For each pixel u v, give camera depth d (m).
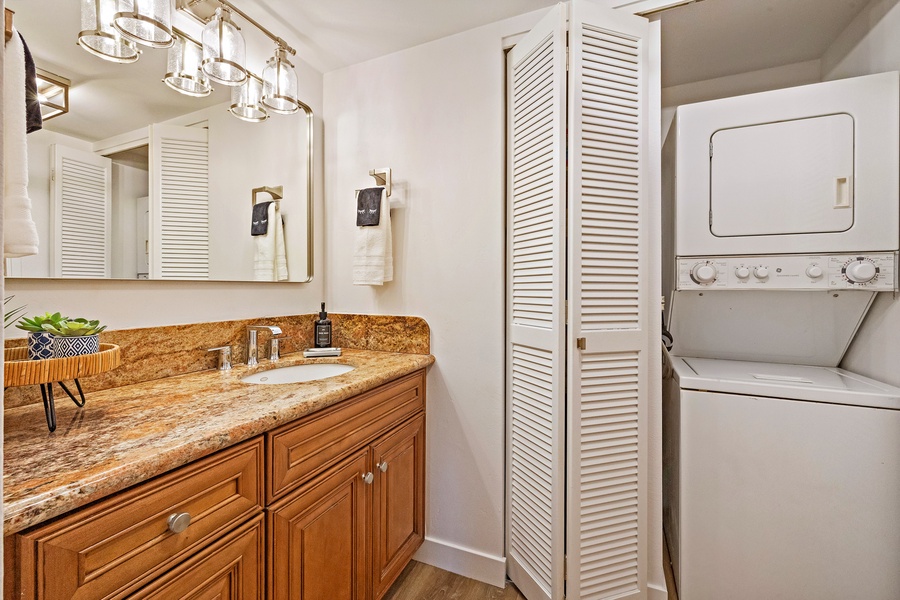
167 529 0.77
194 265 1.44
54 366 0.85
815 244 1.49
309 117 1.96
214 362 1.50
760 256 1.57
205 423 0.90
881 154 1.41
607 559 1.44
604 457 1.43
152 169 1.32
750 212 1.58
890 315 1.43
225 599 0.89
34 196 1.05
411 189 1.86
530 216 1.55
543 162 1.47
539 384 1.49
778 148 1.54
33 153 1.05
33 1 1.06
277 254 1.79
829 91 1.48
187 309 1.43
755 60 1.92
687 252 1.67
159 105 1.34
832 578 1.33
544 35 1.46
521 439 1.61
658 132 1.52
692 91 2.13
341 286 2.03
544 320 1.47
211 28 1.26
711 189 1.63
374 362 1.64
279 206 1.80
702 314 1.89
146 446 0.78
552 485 1.42
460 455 1.77
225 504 0.89
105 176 1.20
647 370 1.49
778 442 1.39
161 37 1.10
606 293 1.43
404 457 1.62
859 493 1.30
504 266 1.71
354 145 1.99
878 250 1.41
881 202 1.41
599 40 1.42
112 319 1.22
